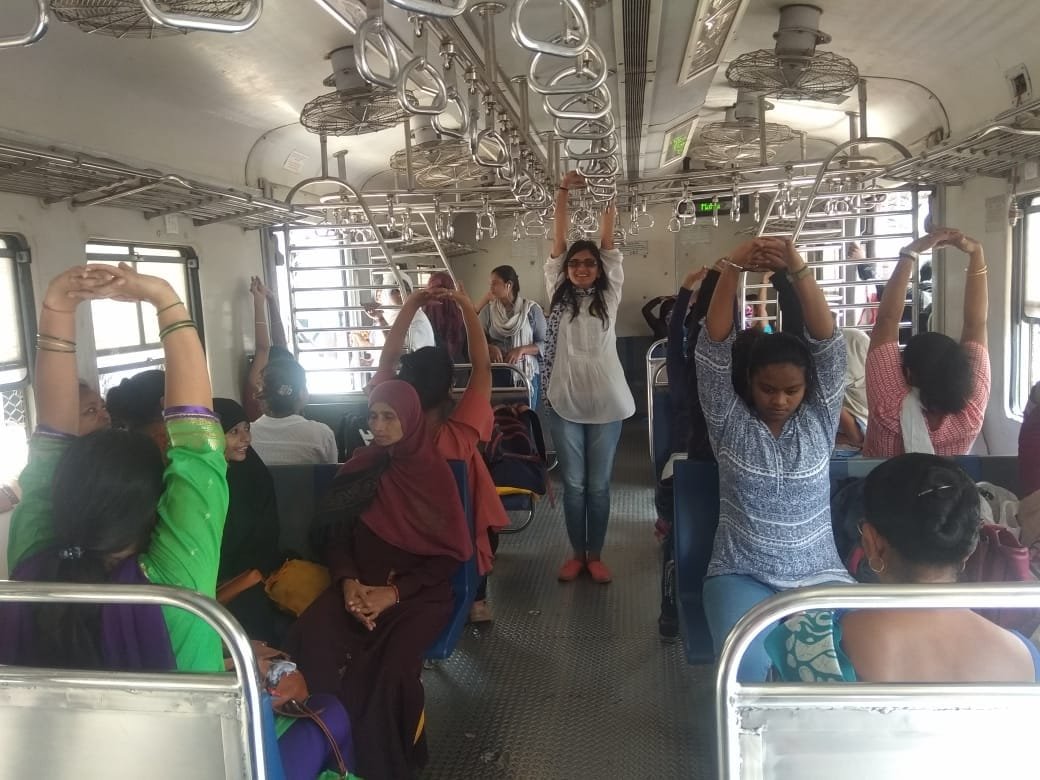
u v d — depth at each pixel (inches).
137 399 108.2
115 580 69.9
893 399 127.3
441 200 269.3
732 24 170.4
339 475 127.2
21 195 153.8
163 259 209.9
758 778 59.7
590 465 181.2
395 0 51.5
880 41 197.0
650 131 273.0
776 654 71.2
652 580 184.4
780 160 343.9
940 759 57.8
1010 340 207.0
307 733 82.3
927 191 251.6
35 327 157.2
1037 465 112.7
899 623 64.2
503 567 195.8
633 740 122.7
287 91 200.4
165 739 61.9
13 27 128.6
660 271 415.2
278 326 265.1
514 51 166.7
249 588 117.7
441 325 291.9
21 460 154.8
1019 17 163.2
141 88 172.1
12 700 63.2
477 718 130.1
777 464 103.8
